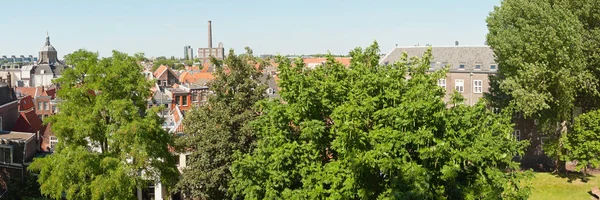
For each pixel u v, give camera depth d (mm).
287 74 32094
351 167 24641
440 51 82250
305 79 29703
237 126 36406
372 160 24266
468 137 27406
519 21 48688
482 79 75750
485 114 30578
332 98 29438
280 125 29109
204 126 37188
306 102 28344
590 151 46500
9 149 52625
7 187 52125
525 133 62750
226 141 34906
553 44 44875
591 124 46094
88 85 35969
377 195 26672
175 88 109812
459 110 28906
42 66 187750
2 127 62625
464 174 27984
